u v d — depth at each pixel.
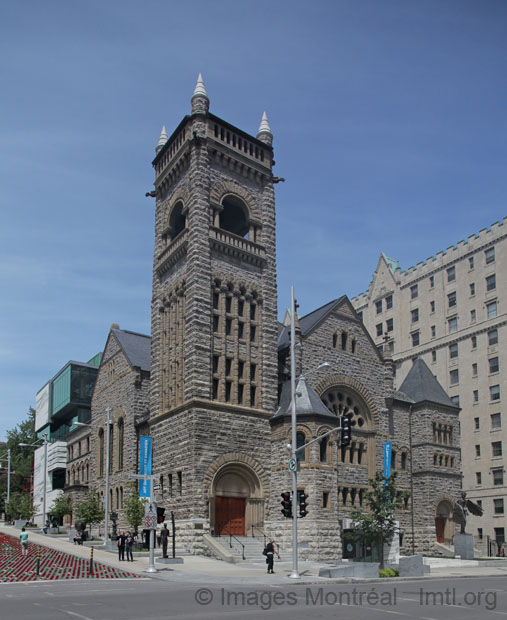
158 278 62.12
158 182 64.75
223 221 67.88
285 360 59.81
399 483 62.59
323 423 52.81
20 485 125.44
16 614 20.20
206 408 52.03
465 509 68.56
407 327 97.81
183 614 20.25
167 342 59.28
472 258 89.62
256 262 59.56
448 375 89.81
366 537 45.41
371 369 62.84
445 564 53.34
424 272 96.56
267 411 55.59
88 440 81.06
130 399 66.00
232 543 49.22
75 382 105.69
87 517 61.41
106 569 37.94
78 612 20.64
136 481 62.53
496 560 57.47
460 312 89.81
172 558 42.53
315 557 48.59
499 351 83.44
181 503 51.00
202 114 58.81
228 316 56.31
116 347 71.81
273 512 52.84
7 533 73.12
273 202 62.69
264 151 63.53
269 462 54.47
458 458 66.75
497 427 82.06
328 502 51.09
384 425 62.25
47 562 41.12
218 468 51.38
